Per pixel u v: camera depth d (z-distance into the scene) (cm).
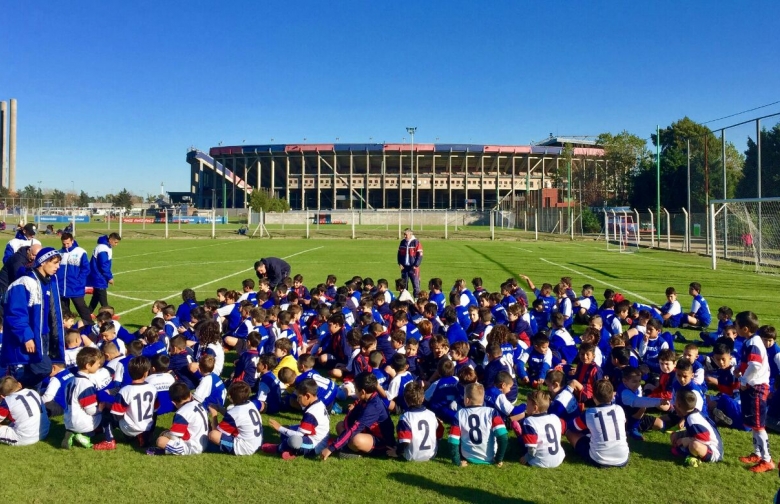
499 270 2256
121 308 1348
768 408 603
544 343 752
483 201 11344
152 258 2775
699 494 455
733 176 2983
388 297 1166
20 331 622
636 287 1753
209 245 3859
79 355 555
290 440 525
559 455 505
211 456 526
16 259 868
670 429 614
